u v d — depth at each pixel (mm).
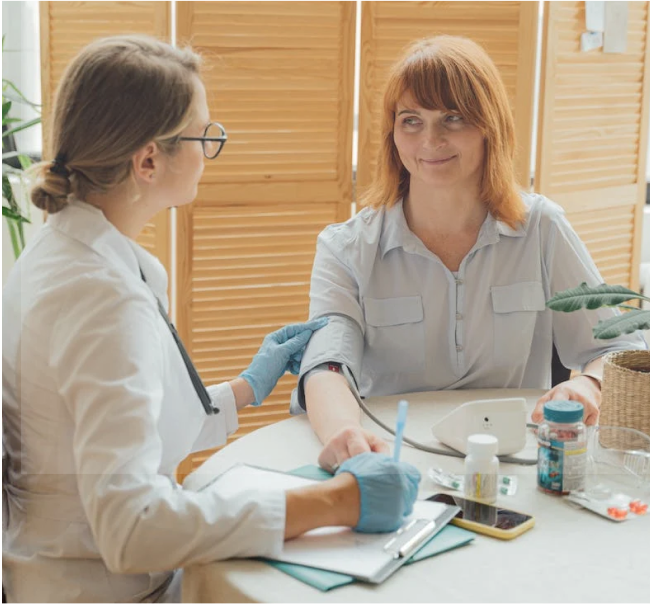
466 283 1915
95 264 1238
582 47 3053
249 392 1741
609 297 1559
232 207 2861
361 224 1955
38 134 3088
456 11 2881
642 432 1514
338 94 2896
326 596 1122
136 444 1161
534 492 1428
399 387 1960
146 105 1260
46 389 1226
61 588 1275
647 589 1147
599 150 3201
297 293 2982
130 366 1186
